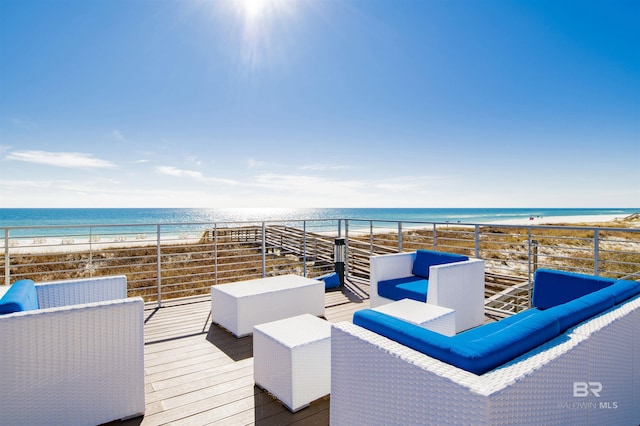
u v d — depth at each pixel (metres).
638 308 1.74
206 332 3.30
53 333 1.75
